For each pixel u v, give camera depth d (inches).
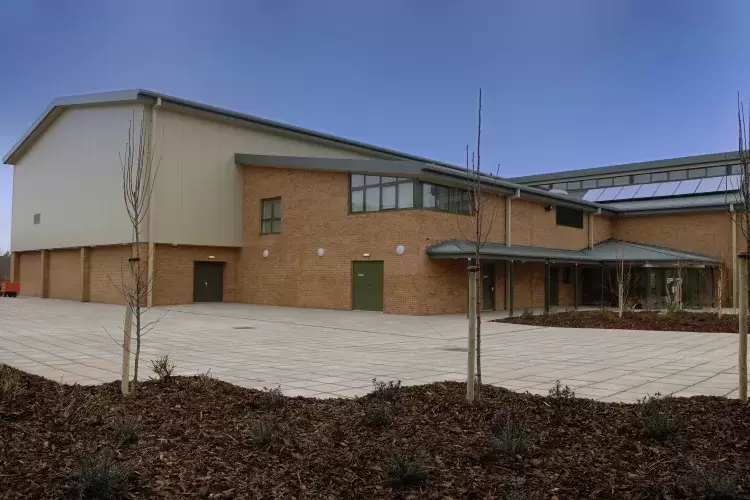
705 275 1143.6
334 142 1349.7
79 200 1189.7
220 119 1150.3
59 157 1263.5
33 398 257.3
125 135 1079.0
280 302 1106.1
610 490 171.6
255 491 171.6
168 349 510.6
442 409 254.1
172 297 1099.3
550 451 203.8
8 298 1330.0
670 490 170.7
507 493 169.3
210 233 1141.1
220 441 210.8
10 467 179.5
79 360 431.2
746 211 302.5
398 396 274.7
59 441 203.6
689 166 1438.2
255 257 1159.6
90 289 1189.1
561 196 1167.6
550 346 543.5
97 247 1166.3
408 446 205.9
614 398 306.0
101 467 169.0
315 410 257.1
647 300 1101.1
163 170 1072.8
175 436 215.5
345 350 509.0
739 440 211.2
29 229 1378.0
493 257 852.6
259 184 1162.0
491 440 208.5
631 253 1183.6
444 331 679.1
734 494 162.9
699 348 529.3
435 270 912.9
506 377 371.6
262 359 450.9
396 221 919.7
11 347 505.7
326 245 1028.5
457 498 168.7
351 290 987.9
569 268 1231.5
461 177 919.7
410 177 904.3
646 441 212.7
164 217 1071.0
